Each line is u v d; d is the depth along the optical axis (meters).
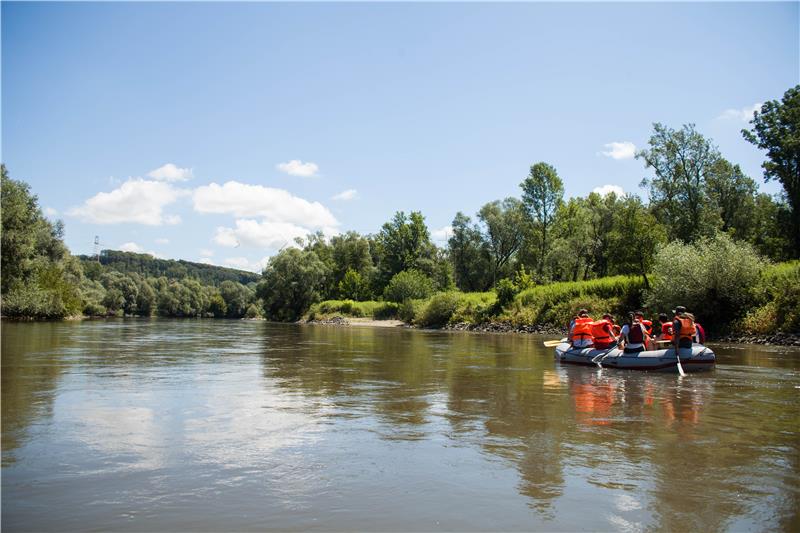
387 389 11.27
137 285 115.94
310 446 6.73
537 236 62.66
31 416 8.35
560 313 37.69
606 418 8.39
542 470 5.78
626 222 34.75
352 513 4.61
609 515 4.60
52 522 4.39
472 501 4.90
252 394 10.53
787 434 7.35
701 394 10.79
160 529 4.27
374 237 101.50
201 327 48.78
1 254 44.75
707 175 46.22
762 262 28.34
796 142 40.25
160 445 6.75
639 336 15.43
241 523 4.39
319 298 81.50
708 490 5.18
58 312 58.38
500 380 12.77
